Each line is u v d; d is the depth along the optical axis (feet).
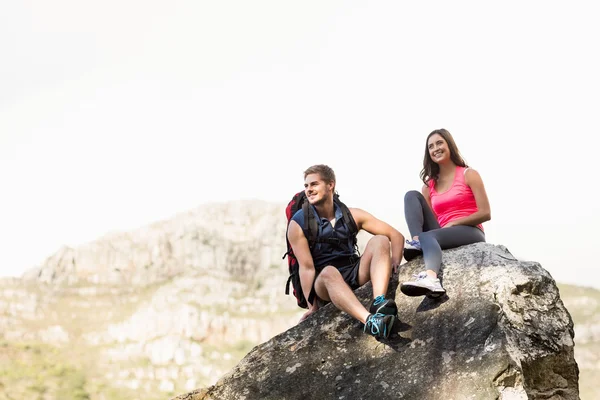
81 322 342.23
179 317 333.21
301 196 15.35
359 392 11.53
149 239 431.02
